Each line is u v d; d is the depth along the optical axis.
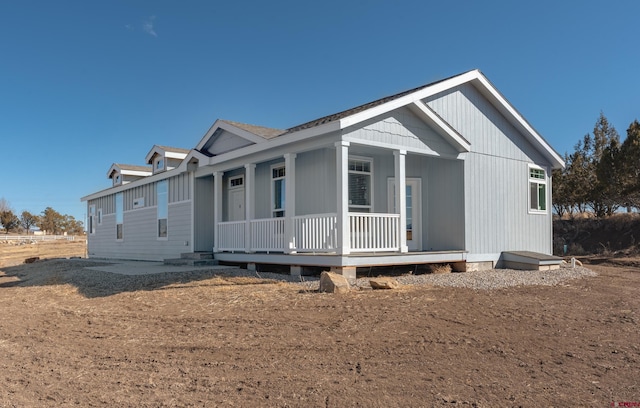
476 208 12.88
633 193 21.25
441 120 11.73
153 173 21.53
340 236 9.95
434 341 5.52
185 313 7.36
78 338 6.30
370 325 6.20
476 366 4.71
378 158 12.80
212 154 15.09
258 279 10.42
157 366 4.98
